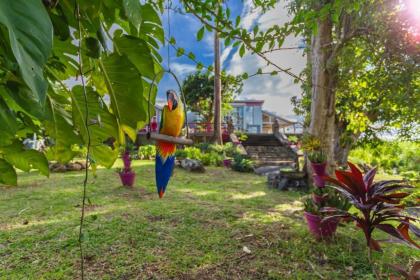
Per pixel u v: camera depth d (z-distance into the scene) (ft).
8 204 13.03
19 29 1.20
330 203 8.94
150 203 13.33
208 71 4.58
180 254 7.92
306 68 18.06
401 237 5.64
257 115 60.18
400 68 13.67
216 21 3.97
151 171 24.36
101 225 10.03
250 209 12.73
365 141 23.66
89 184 17.94
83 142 3.73
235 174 25.23
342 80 15.62
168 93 3.14
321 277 6.77
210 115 48.11
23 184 17.93
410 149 29.25
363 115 17.29
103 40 2.70
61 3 2.38
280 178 18.66
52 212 11.75
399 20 12.75
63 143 3.77
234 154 33.53
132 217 11.01
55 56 2.92
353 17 13.71
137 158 32.45
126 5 1.96
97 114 3.49
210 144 35.94
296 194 16.57
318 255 7.88
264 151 38.70
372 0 12.67
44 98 1.23
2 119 2.35
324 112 16.87
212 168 28.55
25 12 1.24
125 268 7.14
